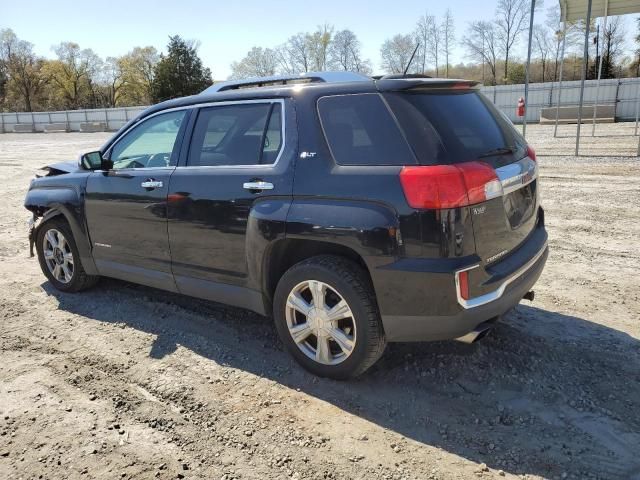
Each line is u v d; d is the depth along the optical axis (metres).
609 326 4.17
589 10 13.45
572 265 5.64
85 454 2.85
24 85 83.06
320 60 57.78
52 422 3.14
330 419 3.12
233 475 2.68
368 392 3.38
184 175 4.00
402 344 3.95
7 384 3.58
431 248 2.92
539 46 58.28
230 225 3.72
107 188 4.55
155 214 4.19
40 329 4.47
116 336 4.30
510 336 4.02
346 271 3.23
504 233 3.23
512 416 3.10
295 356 3.62
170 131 4.25
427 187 2.89
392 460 2.77
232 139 3.82
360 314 3.20
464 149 3.07
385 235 3.00
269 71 61.16
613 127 25.48
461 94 3.48
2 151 25.56
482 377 3.49
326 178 3.24
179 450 2.88
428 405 3.23
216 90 4.17
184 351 4.00
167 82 69.25
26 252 6.94
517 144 3.71
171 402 3.33
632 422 3.01
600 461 2.71
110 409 3.27
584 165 12.45
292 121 3.49
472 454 2.80
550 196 9.19
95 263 4.87
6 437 3.01
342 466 2.73
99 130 48.00
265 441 2.94
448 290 2.93
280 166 3.47
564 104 33.94
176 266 4.18
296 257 3.69
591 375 3.48
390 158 3.06
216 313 4.67
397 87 3.13
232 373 3.66
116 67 86.00
